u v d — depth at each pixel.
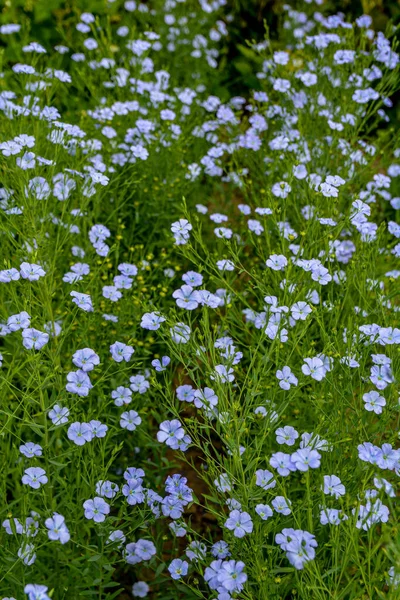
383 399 0.90
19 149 1.07
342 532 0.82
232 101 1.70
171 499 0.87
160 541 1.00
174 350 0.95
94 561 0.86
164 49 1.95
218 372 0.88
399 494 0.93
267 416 0.87
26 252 0.99
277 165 1.39
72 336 1.09
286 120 1.49
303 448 0.83
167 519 1.04
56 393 1.00
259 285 1.01
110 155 1.35
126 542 0.96
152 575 0.99
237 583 0.75
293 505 0.86
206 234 1.42
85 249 1.21
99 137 1.42
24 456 0.93
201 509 1.08
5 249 1.10
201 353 0.88
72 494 0.89
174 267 1.31
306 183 1.26
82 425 0.86
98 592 0.85
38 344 0.88
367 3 2.07
